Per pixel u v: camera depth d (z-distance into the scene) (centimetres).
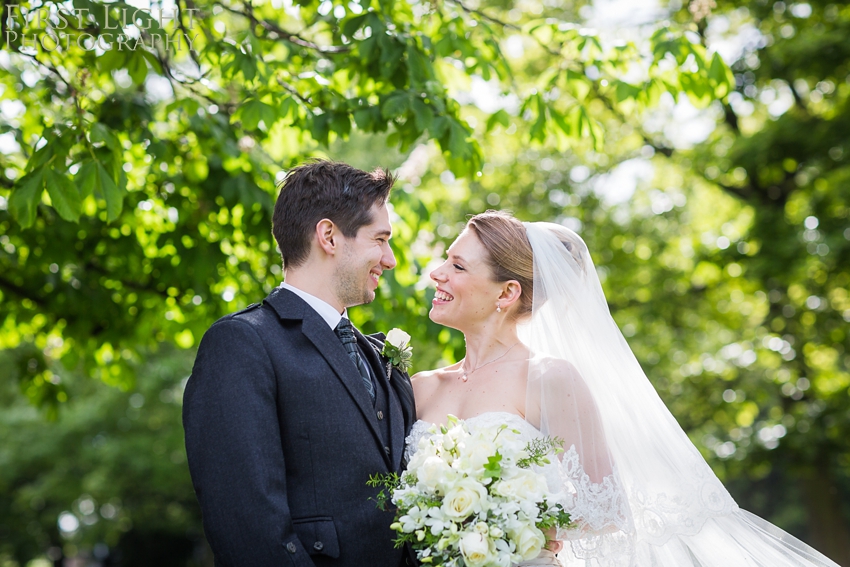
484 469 231
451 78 441
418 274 495
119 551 2061
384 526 238
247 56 357
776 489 2205
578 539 265
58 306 509
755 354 1156
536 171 1132
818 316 1060
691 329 1144
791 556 286
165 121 460
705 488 272
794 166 1019
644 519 268
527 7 1055
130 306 528
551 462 255
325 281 255
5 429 1462
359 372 255
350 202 253
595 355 289
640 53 429
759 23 1039
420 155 518
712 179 1085
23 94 454
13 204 321
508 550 227
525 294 305
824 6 988
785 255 977
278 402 237
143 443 1400
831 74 984
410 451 274
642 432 279
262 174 470
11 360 1275
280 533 214
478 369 302
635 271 1116
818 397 1091
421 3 434
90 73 381
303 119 396
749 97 1075
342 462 238
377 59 393
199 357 238
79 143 350
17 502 1678
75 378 1383
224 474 219
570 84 434
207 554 1953
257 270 501
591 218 1136
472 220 307
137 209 488
